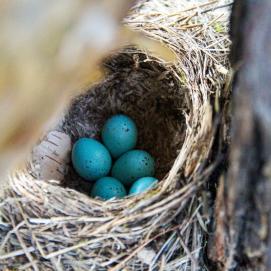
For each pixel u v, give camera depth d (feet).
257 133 0.84
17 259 1.08
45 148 1.26
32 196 1.09
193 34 1.30
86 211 1.08
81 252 1.07
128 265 1.07
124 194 1.29
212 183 1.01
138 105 1.37
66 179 1.32
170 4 1.39
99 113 1.38
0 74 0.60
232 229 0.94
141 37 1.16
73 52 0.62
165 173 1.30
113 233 1.06
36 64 0.61
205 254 1.06
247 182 0.88
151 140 1.37
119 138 1.34
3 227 1.09
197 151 1.04
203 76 1.19
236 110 0.85
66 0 0.60
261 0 0.80
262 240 0.91
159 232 1.06
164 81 1.28
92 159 1.31
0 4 0.58
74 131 1.35
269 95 0.82
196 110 1.14
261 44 0.81
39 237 1.07
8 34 0.59
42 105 0.64
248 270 0.97
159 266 1.07
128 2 0.67
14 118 0.63
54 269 1.07
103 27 0.64
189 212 1.04
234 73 0.87
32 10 0.59
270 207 0.88
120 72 1.32
